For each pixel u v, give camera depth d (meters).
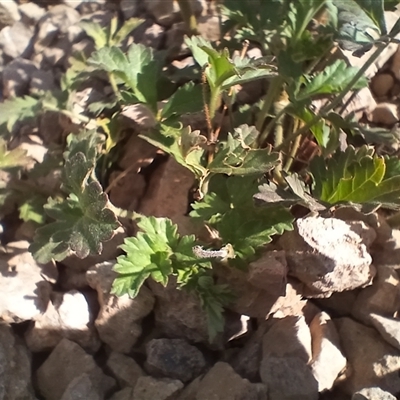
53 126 0.27
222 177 0.22
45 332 0.21
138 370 0.21
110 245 0.23
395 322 0.20
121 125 0.24
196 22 0.28
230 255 0.20
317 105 0.25
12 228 0.24
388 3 0.24
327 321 0.21
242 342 0.21
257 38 0.25
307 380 0.19
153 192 0.24
